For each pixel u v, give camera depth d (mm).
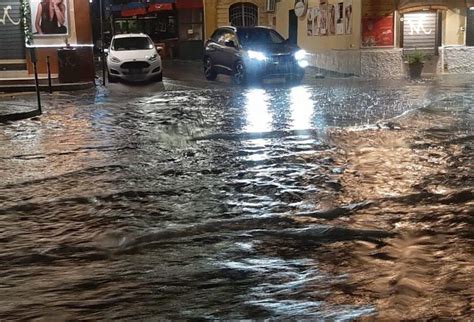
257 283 4457
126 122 13031
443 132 11070
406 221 5898
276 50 21297
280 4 33562
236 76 21891
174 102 16672
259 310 3971
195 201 6770
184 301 4152
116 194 7094
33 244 5434
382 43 24828
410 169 8180
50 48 21797
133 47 23047
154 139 10852
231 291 4316
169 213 6320
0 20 21531
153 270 4766
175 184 7562
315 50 29109
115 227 5859
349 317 3828
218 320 3832
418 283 4375
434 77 24078
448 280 4426
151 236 5551
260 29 22672
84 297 4246
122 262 4957
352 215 6141
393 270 4660
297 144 10188
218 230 5746
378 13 24562
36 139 11078
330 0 27234
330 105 15492
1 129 12367
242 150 9711
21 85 20453
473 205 6391
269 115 13727
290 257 5012
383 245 5254
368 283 4414
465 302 4035
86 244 5414
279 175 7957
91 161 9008
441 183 7363
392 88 19844
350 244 5301
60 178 7949
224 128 11906
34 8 21422
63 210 6500
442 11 24984
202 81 23594
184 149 9875
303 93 18641
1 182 7773
